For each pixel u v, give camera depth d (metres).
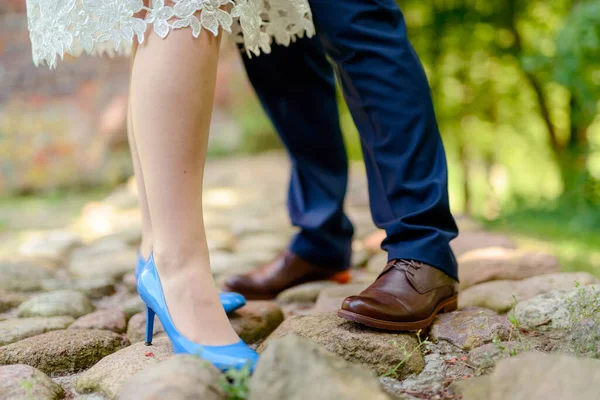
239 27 1.45
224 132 7.49
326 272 1.84
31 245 2.86
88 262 2.43
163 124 1.06
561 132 5.61
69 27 1.15
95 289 1.98
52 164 5.94
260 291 1.79
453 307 1.37
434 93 5.75
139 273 1.26
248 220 3.44
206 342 1.06
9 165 5.86
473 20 5.30
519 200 4.66
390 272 1.27
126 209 4.16
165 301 1.10
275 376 0.86
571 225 3.37
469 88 5.81
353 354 1.16
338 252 1.82
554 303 1.34
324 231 1.78
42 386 1.07
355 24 1.27
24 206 4.95
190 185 1.10
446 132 6.03
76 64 6.04
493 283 1.68
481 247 2.29
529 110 5.88
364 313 1.19
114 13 1.08
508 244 2.32
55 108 5.99
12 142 5.89
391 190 1.30
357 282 1.98
